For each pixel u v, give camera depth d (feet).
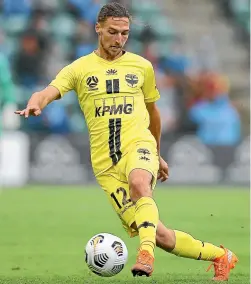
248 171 211.00
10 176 203.62
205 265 95.04
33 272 88.99
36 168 205.26
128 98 75.36
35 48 243.40
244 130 254.47
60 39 248.32
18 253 103.71
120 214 74.13
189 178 209.87
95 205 162.50
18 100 232.32
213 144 210.18
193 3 298.97
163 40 267.18
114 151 74.13
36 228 127.95
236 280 80.23
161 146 208.74
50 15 253.85
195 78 247.09
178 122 239.09
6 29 246.68
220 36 288.51
